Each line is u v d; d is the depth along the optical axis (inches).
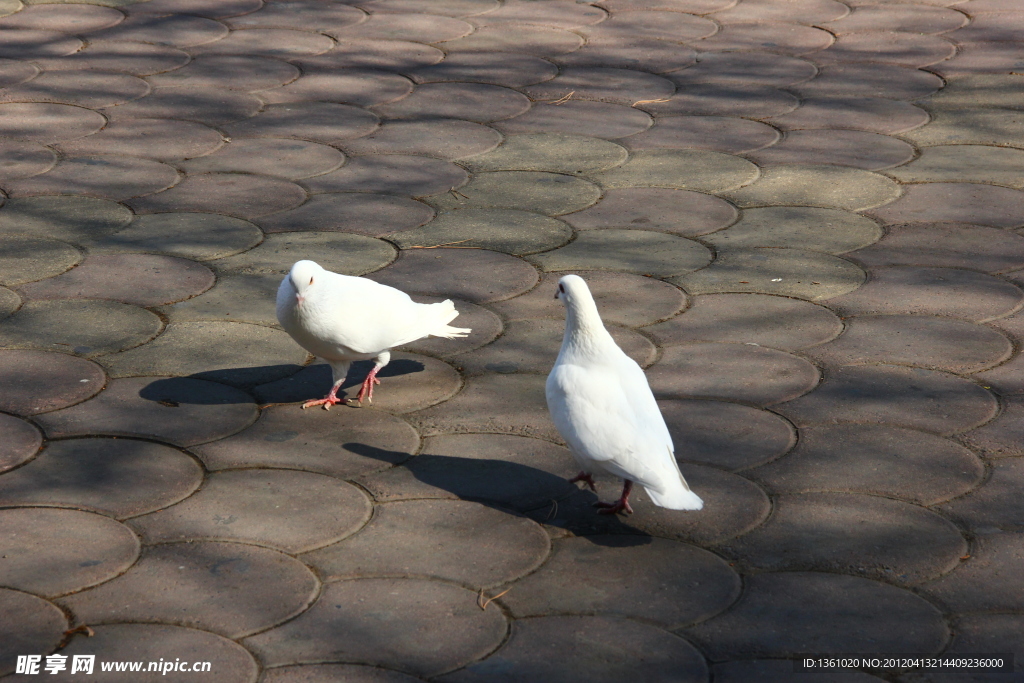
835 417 170.1
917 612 128.7
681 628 126.6
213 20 377.7
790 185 258.2
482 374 184.7
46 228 233.5
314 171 265.7
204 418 169.5
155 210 243.8
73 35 359.3
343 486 153.2
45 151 272.8
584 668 120.0
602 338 145.3
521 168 268.8
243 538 140.9
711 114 300.2
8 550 136.9
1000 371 182.1
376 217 242.7
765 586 133.7
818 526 144.8
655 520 147.4
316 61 338.6
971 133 284.4
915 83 317.7
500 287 213.2
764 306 205.3
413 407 175.0
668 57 343.0
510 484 154.8
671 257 225.1
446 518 146.5
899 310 202.5
